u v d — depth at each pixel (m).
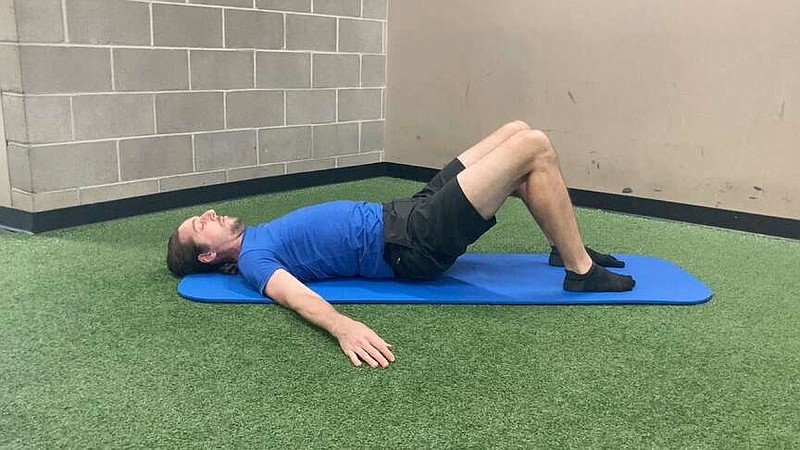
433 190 2.15
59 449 1.23
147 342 1.68
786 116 2.95
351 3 3.99
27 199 2.75
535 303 1.98
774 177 3.03
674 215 3.34
